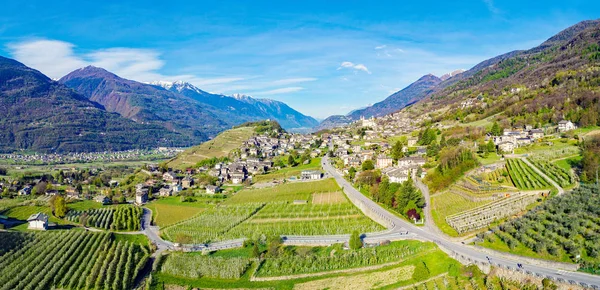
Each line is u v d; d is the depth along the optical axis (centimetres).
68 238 18288
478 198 17338
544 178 17788
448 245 14062
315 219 19750
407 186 18875
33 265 15525
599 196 14162
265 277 14112
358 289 12862
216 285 14088
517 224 13512
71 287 14312
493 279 11594
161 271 15438
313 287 13275
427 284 12344
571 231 12125
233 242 18088
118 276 14525
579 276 10731
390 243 15325
